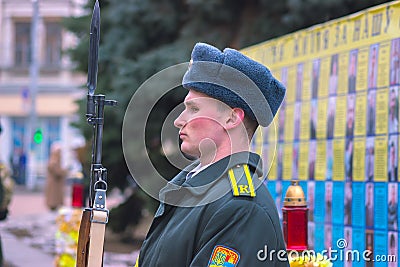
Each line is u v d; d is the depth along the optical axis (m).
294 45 9.17
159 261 3.97
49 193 31.47
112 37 16.67
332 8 12.93
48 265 15.75
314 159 8.48
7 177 12.15
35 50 49.72
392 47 7.16
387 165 7.10
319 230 8.22
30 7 58.19
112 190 18.17
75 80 57.31
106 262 15.25
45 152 57.62
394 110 7.05
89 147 17.14
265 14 14.70
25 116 58.31
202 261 3.81
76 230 12.21
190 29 15.63
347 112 7.88
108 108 14.73
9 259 16.55
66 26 19.22
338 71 8.12
